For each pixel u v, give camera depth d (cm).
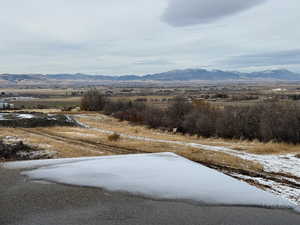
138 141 1548
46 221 312
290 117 1719
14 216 324
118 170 536
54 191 411
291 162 1005
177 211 346
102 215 329
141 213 339
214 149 1310
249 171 829
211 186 447
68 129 2084
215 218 329
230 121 2045
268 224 316
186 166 579
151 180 473
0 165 564
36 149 1143
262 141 1773
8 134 1572
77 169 537
